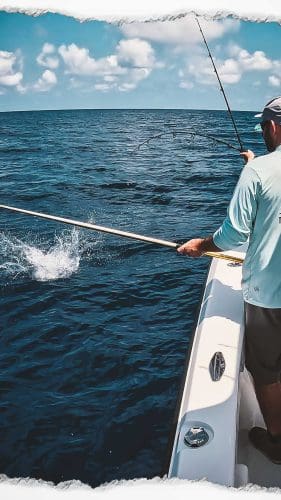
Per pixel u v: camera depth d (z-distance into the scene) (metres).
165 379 4.89
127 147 34.66
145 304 6.60
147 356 5.31
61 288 7.11
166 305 6.55
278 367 2.12
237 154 29.22
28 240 9.57
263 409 2.23
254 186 1.84
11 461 3.85
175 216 12.41
